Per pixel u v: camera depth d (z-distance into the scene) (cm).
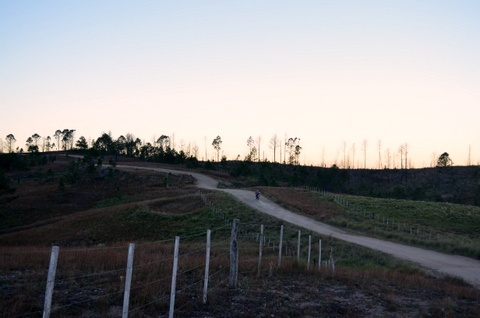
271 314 1080
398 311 1280
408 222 5175
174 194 7662
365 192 10538
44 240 4703
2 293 1053
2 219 6738
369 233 4362
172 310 945
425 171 15825
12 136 19738
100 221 5400
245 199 6619
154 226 5059
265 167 12875
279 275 1631
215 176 11244
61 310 934
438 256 3244
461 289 1786
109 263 1563
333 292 1441
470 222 5425
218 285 1319
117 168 11162
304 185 11062
